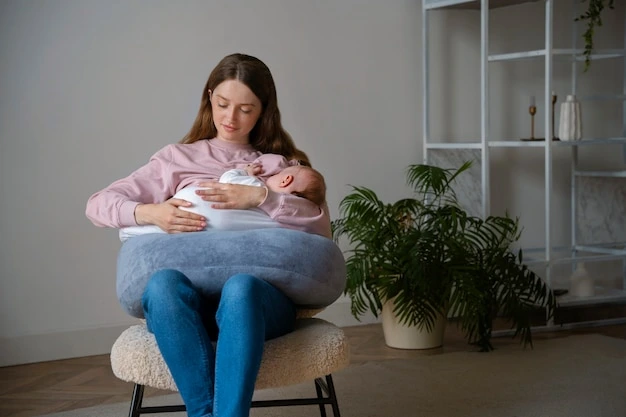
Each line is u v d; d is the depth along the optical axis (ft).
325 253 6.39
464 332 12.65
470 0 12.82
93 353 11.73
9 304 11.23
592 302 13.93
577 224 14.99
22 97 11.13
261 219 6.64
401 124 13.75
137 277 6.12
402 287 11.09
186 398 5.55
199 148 7.38
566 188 15.11
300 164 7.59
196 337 5.58
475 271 11.16
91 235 11.68
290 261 6.18
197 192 6.53
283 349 5.93
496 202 14.43
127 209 6.62
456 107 14.17
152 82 11.89
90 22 11.47
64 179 11.44
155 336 5.66
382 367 10.58
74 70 11.41
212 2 12.23
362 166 13.47
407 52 13.75
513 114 14.60
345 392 9.48
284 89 12.80
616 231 15.37
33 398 9.62
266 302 5.90
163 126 12.01
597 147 15.35
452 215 11.18
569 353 11.14
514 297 11.31
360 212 11.33
